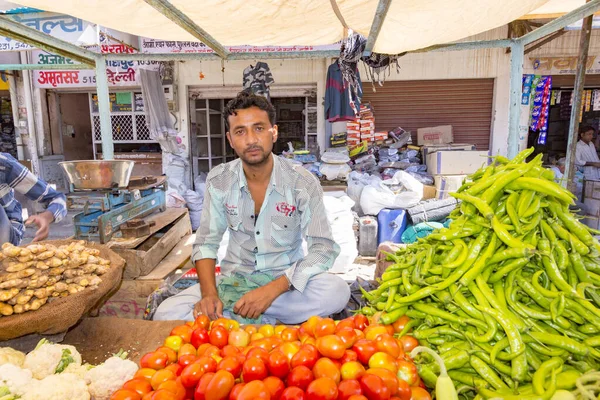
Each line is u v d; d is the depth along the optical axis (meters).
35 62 7.38
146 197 3.81
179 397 1.23
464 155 5.72
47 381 1.29
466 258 1.55
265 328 1.76
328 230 2.46
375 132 7.12
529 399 1.25
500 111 6.92
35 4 2.35
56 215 2.51
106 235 3.06
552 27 2.83
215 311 2.06
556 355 1.40
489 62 6.79
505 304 1.48
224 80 7.05
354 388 1.20
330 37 3.34
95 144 7.83
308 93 7.12
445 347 1.49
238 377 1.34
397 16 2.61
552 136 8.62
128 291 3.05
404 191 5.36
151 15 2.61
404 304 1.65
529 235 1.57
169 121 6.80
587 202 6.09
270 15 2.59
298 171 2.46
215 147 8.07
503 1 2.47
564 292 1.46
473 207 1.65
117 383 1.39
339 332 1.46
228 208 2.44
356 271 4.43
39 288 1.57
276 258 2.55
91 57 3.46
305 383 1.25
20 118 7.76
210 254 2.40
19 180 2.54
